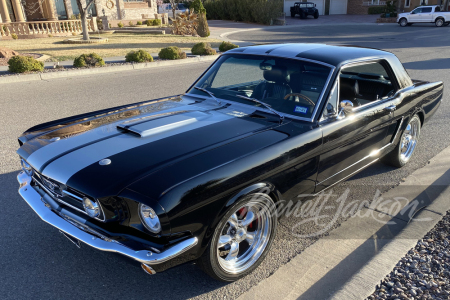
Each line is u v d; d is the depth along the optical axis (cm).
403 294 267
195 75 1207
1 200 410
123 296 275
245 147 280
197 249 250
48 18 2558
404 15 3372
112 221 248
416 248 322
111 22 2933
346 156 364
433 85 517
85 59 1315
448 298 264
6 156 535
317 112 330
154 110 364
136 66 1383
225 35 2703
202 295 277
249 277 298
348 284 277
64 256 319
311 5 4231
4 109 791
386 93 441
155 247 234
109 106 804
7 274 295
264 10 3562
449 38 2364
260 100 364
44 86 1042
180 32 2648
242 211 287
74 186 249
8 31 2197
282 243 343
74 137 306
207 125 318
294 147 299
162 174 243
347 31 2933
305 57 363
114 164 259
